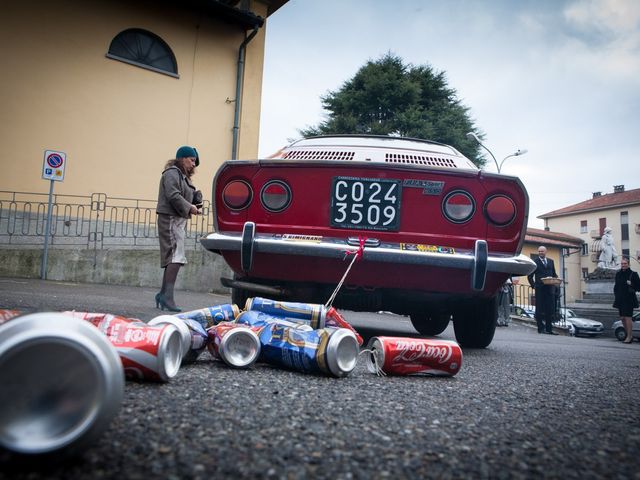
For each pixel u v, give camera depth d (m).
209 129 12.43
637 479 1.10
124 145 11.01
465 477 1.06
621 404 2.00
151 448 1.10
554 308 11.42
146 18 11.45
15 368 0.89
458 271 3.12
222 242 3.25
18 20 9.78
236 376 2.07
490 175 3.12
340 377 2.20
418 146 3.78
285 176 3.24
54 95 10.14
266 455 1.12
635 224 57.94
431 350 2.41
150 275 9.72
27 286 6.59
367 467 1.09
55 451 0.89
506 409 1.79
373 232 3.16
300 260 3.19
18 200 9.62
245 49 13.11
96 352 0.93
